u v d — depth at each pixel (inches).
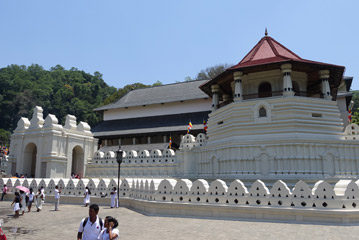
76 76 6043.3
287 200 558.3
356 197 538.3
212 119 1296.8
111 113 2447.1
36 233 485.7
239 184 598.9
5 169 1327.5
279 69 1164.5
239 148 1058.1
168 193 657.6
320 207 533.0
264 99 1093.1
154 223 541.3
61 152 1310.3
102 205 877.8
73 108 4645.7
